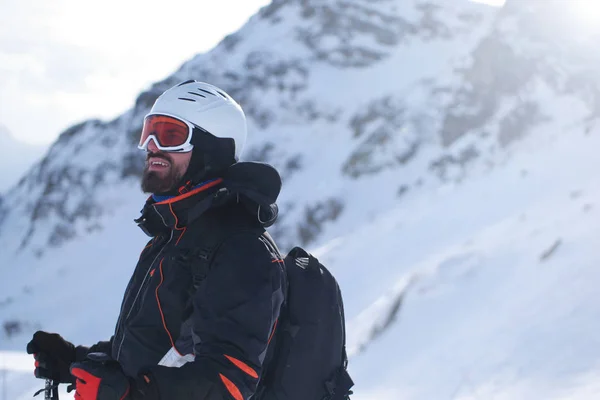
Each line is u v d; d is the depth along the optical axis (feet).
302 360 9.71
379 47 345.51
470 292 58.44
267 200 9.50
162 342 9.28
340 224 230.27
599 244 51.37
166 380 8.05
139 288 10.05
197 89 10.11
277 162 279.69
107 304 237.45
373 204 230.07
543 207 72.08
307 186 258.57
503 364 39.47
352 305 105.91
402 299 63.36
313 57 339.36
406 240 122.52
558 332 40.01
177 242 9.50
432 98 258.98
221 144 9.98
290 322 9.75
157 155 9.89
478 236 73.26
